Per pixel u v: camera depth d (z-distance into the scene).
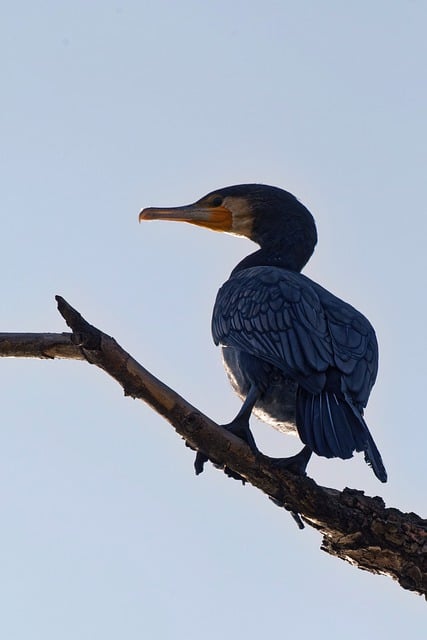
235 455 10.37
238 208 14.59
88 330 9.41
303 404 10.68
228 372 12.20
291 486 10.38
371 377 11.18
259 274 12.11
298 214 14.36
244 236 14.64
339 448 10.20
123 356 9.62
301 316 11.26
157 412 10.09
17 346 9.67
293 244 14.19
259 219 14.48
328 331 11.20
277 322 11.28
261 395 11.44
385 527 10.45
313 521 10.55
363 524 10.45
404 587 10.54
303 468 10.47
